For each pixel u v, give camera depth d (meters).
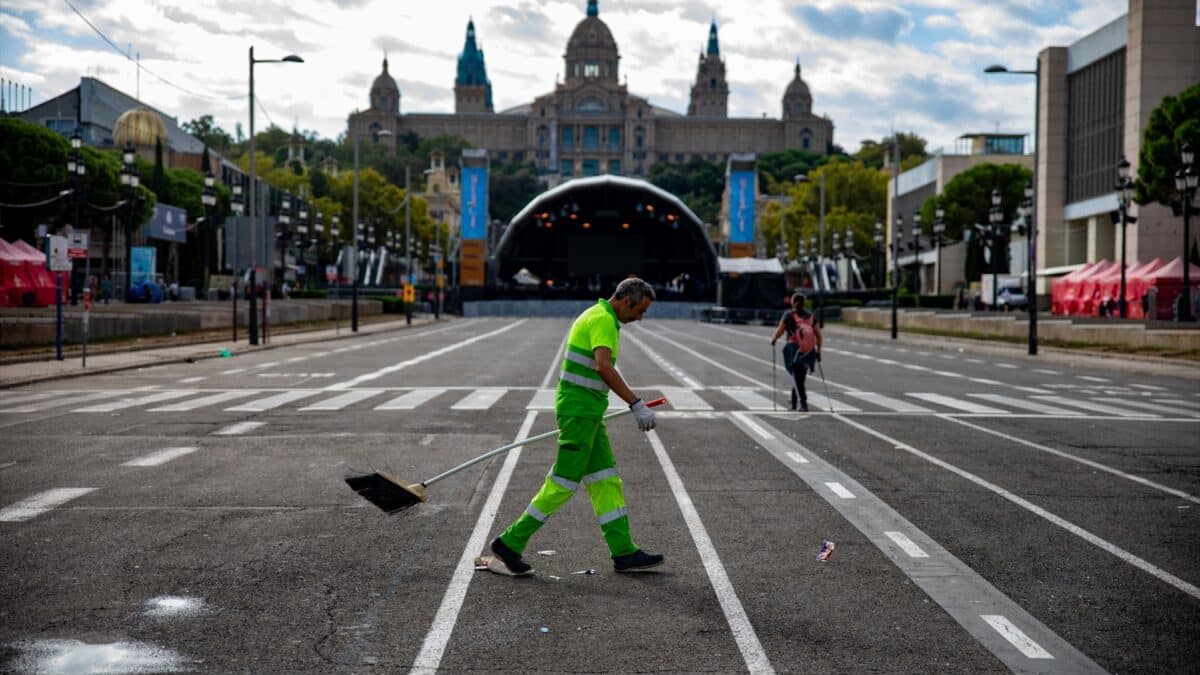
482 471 10.70
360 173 142.00
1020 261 94.56
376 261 127.44
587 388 6.64
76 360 27.56
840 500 9.30
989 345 42.88
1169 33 71.31
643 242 102.88
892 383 23.38
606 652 5.25
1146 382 24.16
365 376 24.31
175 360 29.14
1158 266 57.72
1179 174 37.81
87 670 4.98
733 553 7.31
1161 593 6.36
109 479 10.17
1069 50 87.19
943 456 11.99
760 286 78.44
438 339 46.44
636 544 7.57
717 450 12.45
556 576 6.70
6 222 64.94
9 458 11.48
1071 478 10.49
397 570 6.81
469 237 102.62
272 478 10.26
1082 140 85.44
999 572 6.83
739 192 102.12
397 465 11.11
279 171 157.88
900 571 6.84
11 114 82.69
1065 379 24.98
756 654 5.23
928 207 100.50
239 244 38.88
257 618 5.79
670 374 26.05
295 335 48.41
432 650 5.28
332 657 5.17
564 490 6.61
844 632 5.59
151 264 66.38
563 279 111.50
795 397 17.12
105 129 103.31
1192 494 9.63
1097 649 5.33
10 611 5.89
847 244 107.19
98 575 6.64
